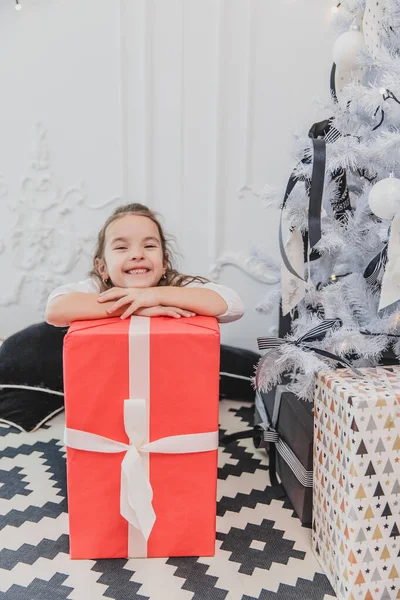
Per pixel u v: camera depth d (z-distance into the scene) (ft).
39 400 5.11
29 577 3.20
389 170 3.59
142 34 5.49
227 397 5.71
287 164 5.71
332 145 3.54
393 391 2.94
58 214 6.05
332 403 3.10
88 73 5.68
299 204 3.89
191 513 3.31
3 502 3.89
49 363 5.17
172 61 5.55
